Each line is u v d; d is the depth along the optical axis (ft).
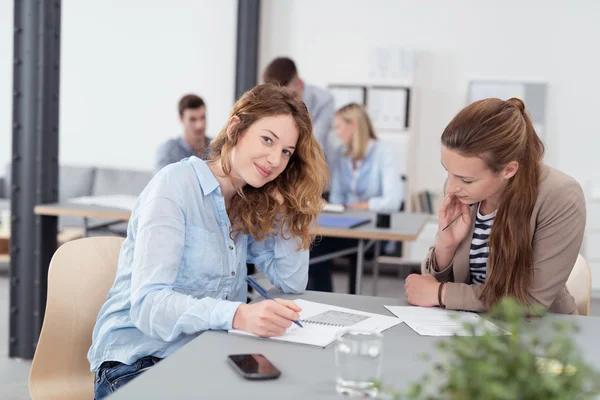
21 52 11.16
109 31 22.29
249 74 21.09
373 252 14.43
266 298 5.69
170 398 3.45
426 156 20.88
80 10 22.36
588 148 20.06
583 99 20.02
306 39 21.43
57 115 11.68
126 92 22.36
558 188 5.71
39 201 11.33
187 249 5.44
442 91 20.72
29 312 11.46
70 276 6.01
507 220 5.65
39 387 5.75
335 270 20.88
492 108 5.46
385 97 20.13
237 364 3.93
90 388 5.94
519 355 2.51
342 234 10.24
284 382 3.75
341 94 20.42
